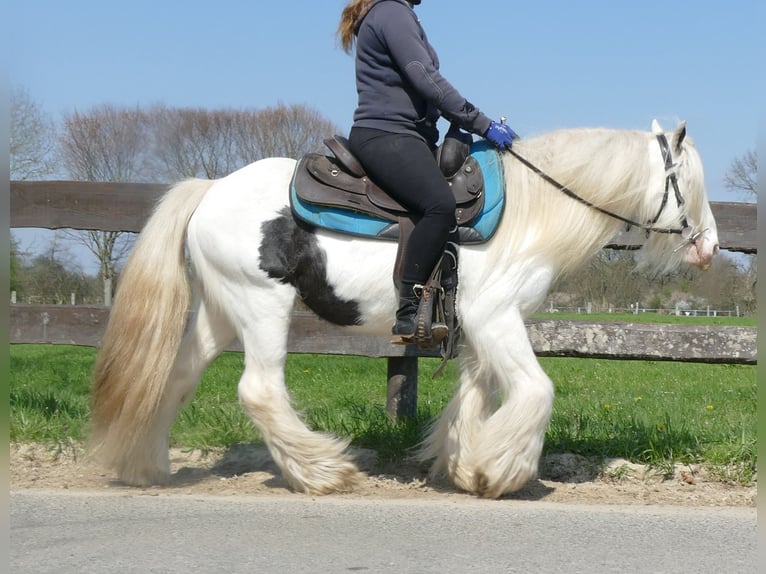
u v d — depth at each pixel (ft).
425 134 14.61
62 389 25.76
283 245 14.02
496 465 14.17
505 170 14.61
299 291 14.30
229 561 10.77
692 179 14.93
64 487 15.28
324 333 20.02
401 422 18.79
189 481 15.83
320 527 12.40
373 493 14.94
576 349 19.16
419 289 13.83
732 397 28.19
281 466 14.55
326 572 10.39
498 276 14.08
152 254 14.34
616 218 14.93
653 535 12.23
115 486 15.40
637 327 19.01
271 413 14.21
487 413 14.96
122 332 14.26
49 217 20.94
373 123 14.11
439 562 10.82
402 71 13.97
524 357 14.08
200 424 19.10
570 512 13.52
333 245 14.07
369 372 33.47
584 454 17.12
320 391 27.86
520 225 14.30
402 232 13.98
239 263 14.03
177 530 12.16
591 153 14.62
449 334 14.11
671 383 33.81
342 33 14.88
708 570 10.67
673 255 15.56
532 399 13.98
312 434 14.60
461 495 14.89
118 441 14.60
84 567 10.48
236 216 14.11
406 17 14.08
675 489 15.56
